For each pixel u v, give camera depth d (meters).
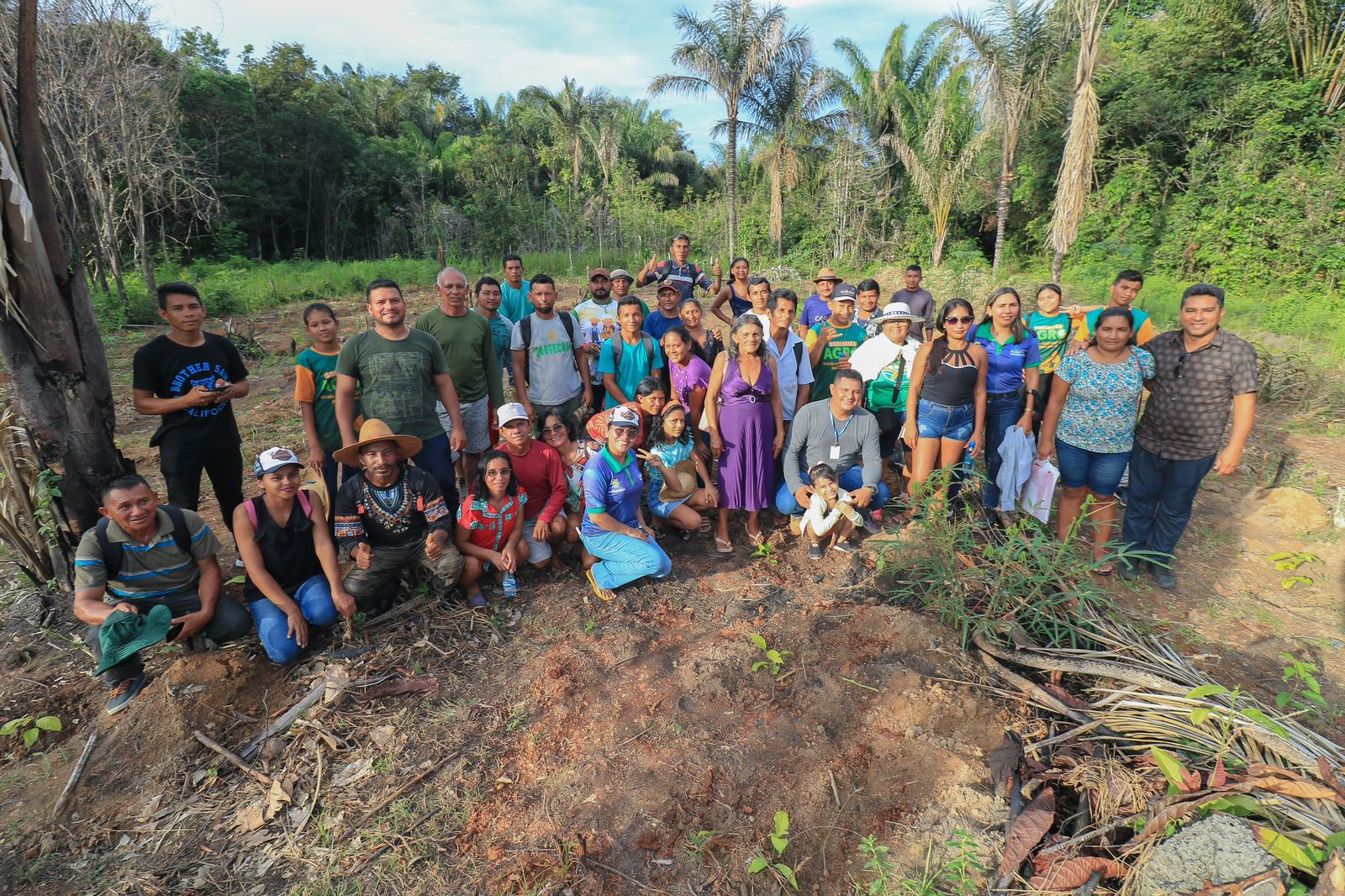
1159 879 2.39
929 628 3.88
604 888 2.65
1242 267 15.43
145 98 15.24
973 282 18.58
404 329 4.41
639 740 3.35
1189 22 17.12
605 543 4.61
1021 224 23.34
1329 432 7.29
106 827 2.98
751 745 3.29
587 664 3.87
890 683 3.54
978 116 21.14
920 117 23.12
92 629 3.62
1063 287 16.50
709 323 13.42
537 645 4.09
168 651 3.92
